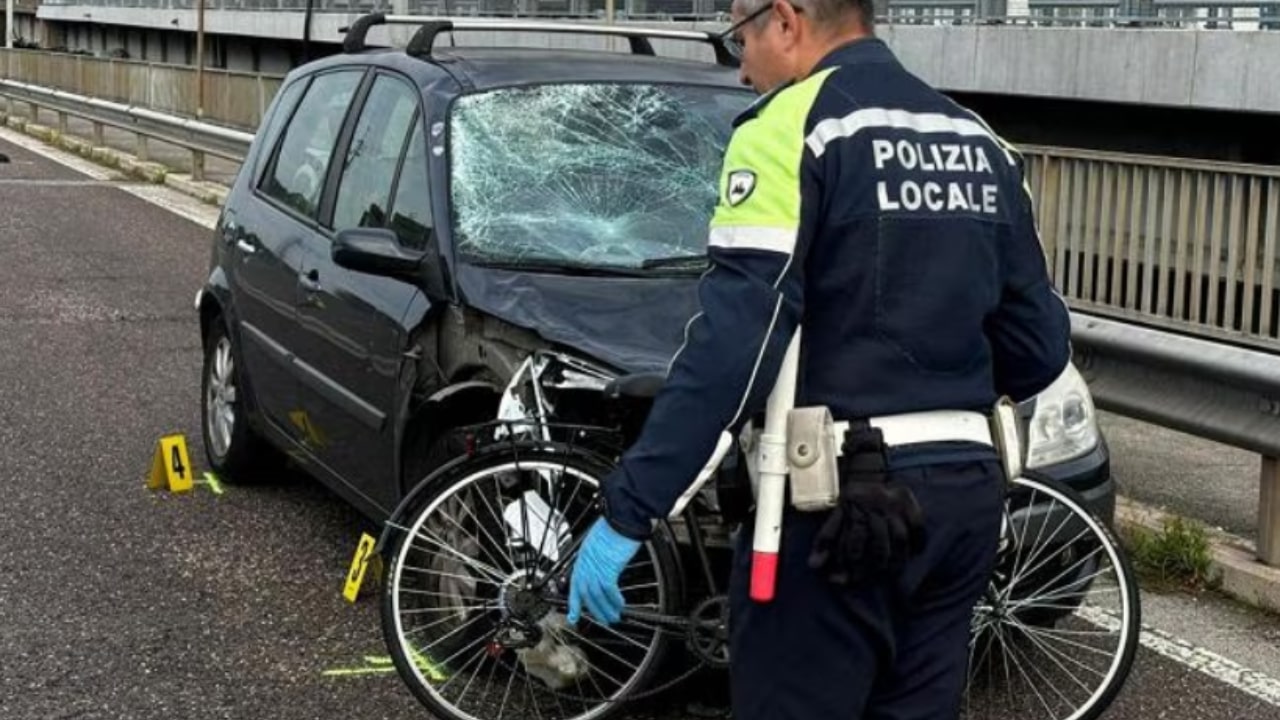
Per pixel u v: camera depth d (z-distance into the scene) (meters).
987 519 2.75
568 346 4.38
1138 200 9.87
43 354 9.54
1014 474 2.81
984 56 13.23
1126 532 5.89
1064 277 10.52
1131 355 5.91
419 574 4.21
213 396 6.95
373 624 5.20
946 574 2.76
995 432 2.79
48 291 11.91
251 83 21.42
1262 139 11.59
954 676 2.83
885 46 2.79
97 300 11.56
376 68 6.00
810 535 2.69
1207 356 5.59
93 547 5.92
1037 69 12.70
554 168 5.30
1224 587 5.58
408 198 5.29
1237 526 6.24
